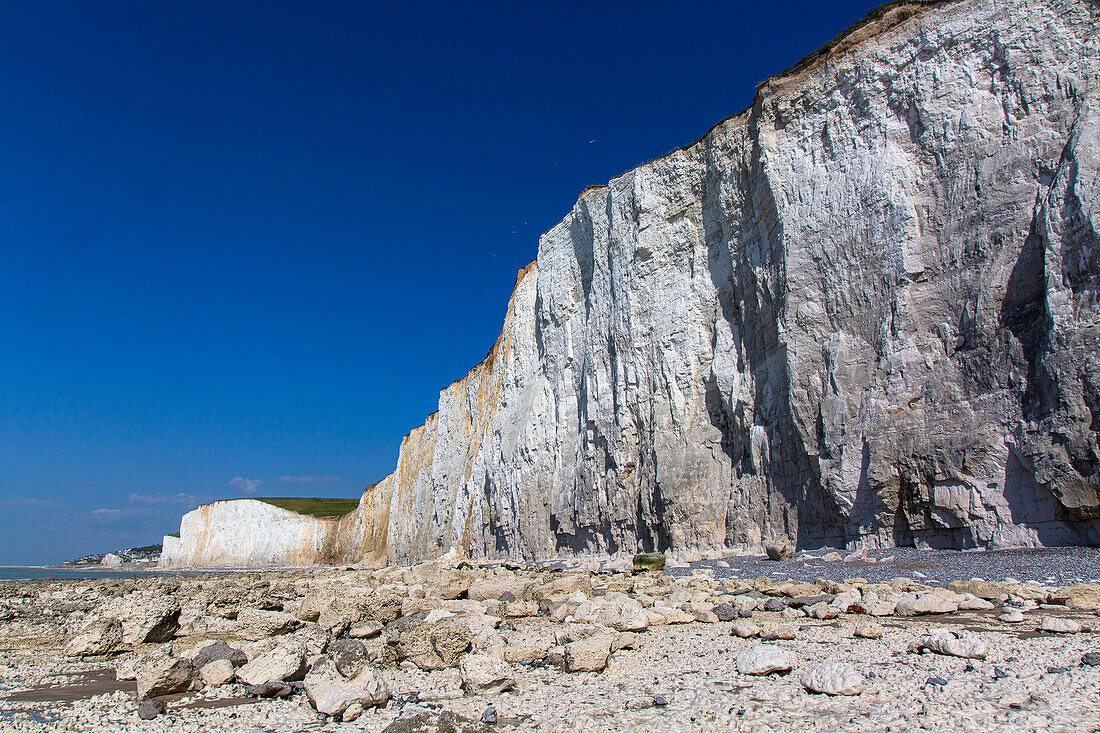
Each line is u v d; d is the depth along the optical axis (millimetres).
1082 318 16438
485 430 47781
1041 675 6258
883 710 5508
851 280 21750
